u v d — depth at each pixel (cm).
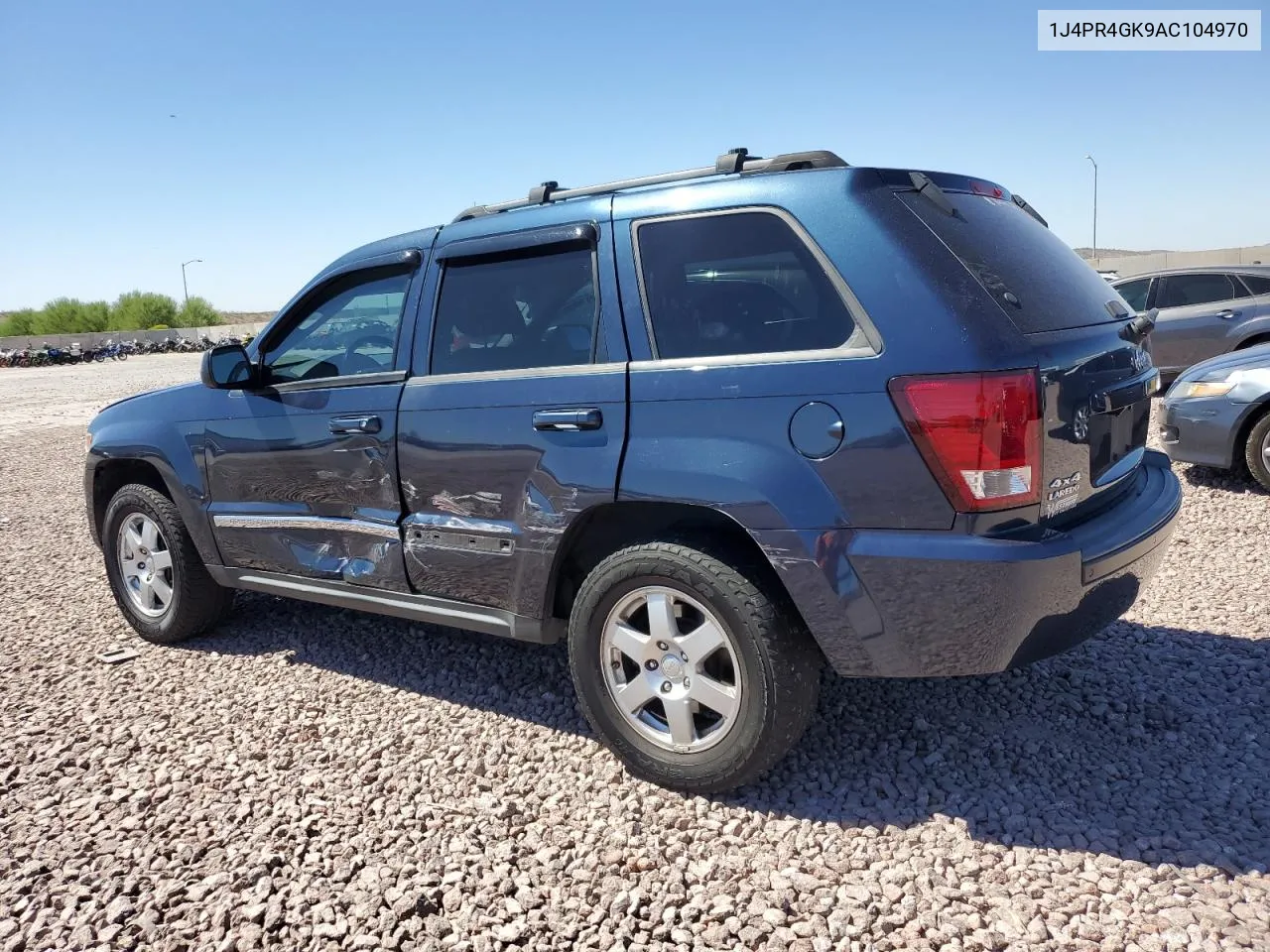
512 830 285
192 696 398
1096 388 277
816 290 272
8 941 244
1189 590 464
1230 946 220
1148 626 419
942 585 252
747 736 279
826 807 288
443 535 347
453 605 354
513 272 338
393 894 256
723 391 278
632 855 270
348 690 396
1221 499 637
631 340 301
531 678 397
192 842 285
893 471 254
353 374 385
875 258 264
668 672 295
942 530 252
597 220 316
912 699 357
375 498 369
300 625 480
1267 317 905
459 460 337
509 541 327
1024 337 255
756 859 265
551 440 310
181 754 345
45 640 482
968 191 307
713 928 238
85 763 341
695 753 293
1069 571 256
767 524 268
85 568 632
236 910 253
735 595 274
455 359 348
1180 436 670
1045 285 288
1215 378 651
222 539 427
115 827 296
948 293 256
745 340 282
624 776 313
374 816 297
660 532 300
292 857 276
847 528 261
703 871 260
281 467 398
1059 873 251
